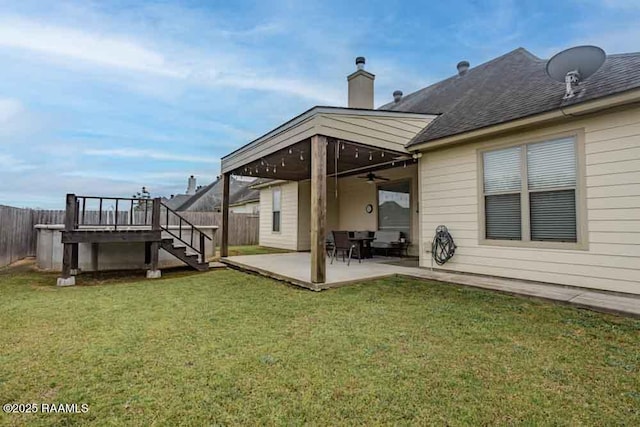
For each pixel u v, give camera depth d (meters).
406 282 5.75
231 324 3.62
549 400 2.10
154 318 3.85
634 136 4.23
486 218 5.85
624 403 2.06
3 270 7.72
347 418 1.94
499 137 5.61
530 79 6.44
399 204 9.46
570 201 4.80
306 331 3.38
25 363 2.65
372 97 9.74
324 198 5.44
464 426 1.86
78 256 7.42
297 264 7.71
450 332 3.30
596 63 4.73
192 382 2.35
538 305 4.19
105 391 2.23
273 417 1.95
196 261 7.62
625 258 4.29
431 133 6.61
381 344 3.01
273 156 7.34
